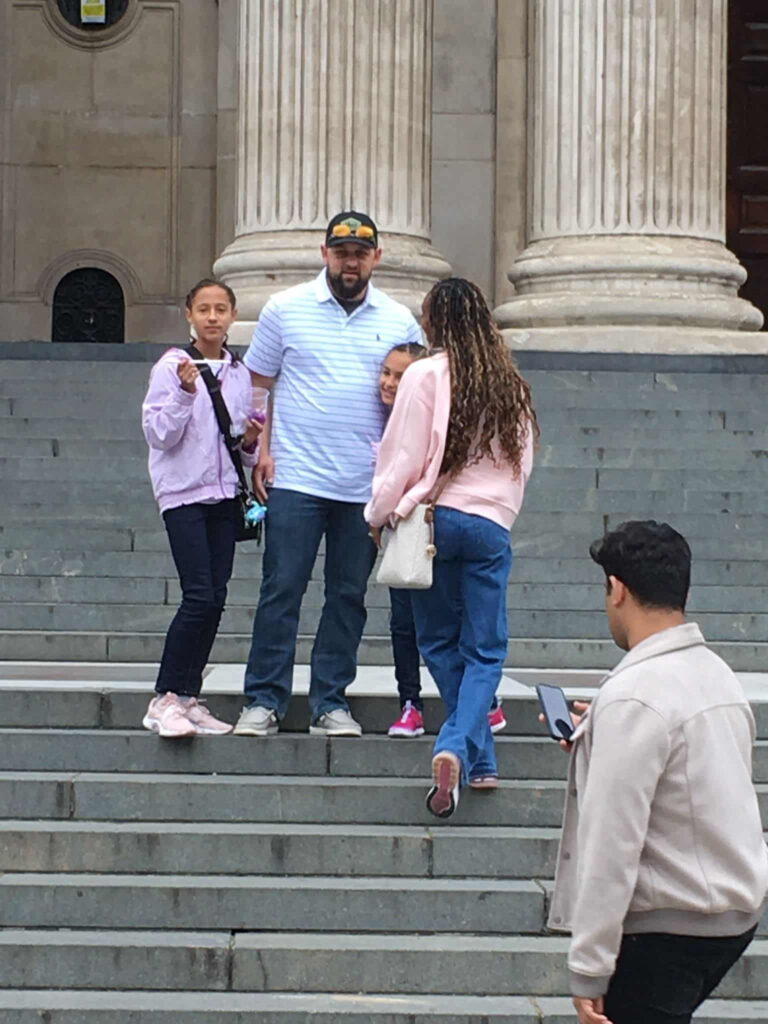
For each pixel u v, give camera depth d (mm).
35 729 7113
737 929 3938
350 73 14242
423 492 6449
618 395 12422
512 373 6551
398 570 6410
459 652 6656
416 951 5961
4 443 11492
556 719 4270
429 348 6652
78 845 6430
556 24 14477
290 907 6207
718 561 10273
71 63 19234
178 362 6902
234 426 6992
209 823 6660
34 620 9664
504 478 6539
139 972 5926
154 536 10359
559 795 6684
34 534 10367
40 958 5918
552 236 14484
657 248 14203
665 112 14273
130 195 19234
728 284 14406
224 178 19016
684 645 4016
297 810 6688
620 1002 3961
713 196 14453
